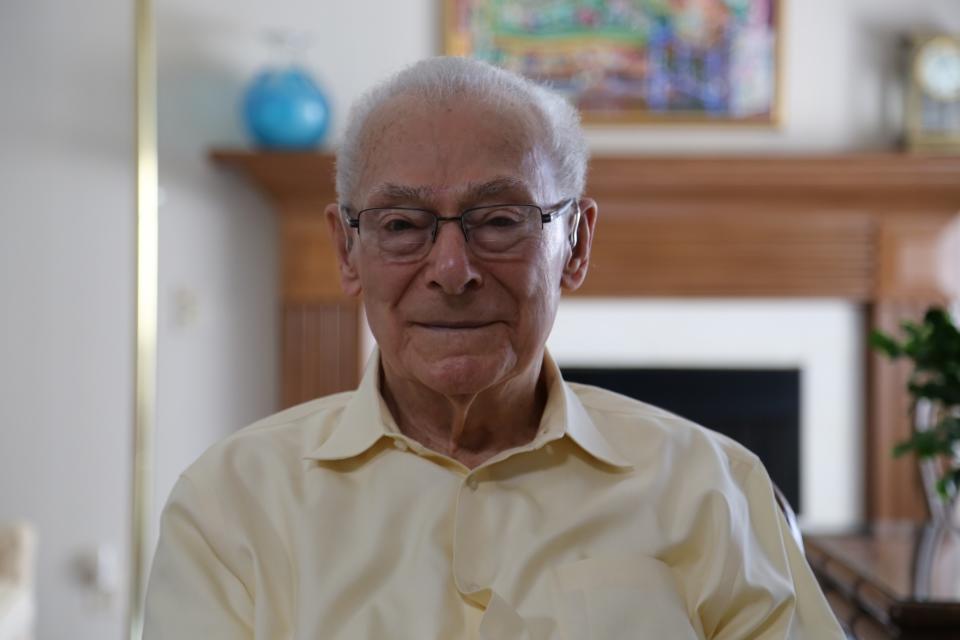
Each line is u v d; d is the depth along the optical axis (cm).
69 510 320
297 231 343
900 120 350
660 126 348
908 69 340
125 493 321
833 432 358
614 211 346
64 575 320
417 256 96
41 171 320
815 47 350
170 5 340
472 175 94
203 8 342
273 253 347
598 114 348
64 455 319
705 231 348
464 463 108
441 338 96
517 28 347
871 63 350
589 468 107
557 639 96
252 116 329
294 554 100
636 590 98
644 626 96
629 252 348
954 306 350
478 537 101
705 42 347
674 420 114
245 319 346
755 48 347
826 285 349
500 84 98
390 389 110
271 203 346
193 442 341
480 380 97
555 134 99
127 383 322
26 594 306
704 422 357
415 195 95
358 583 98
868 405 355
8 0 320
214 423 343
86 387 321
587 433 107
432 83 97
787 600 103
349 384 346
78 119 321
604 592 98
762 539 108
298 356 345
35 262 319
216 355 344
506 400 106
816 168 331
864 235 348
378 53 347
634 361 357
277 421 112
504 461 105
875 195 342
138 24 323
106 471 321
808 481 358
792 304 356
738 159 329
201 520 102
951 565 152
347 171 100
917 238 348
